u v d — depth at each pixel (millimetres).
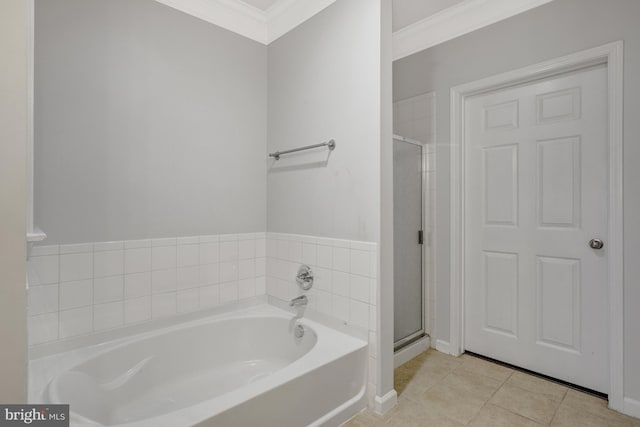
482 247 2357
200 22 2133
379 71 1736
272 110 2445
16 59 942
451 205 2434
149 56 1915
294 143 2256
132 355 1760
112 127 1782
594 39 1799
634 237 1663
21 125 949
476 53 2289
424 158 2602
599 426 1592
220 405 1224
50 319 1599
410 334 2488
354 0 1865
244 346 2160
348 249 1883
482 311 2363
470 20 2303
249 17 2367
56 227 1613
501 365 2238
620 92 1706
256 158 2434
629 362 1678
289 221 2291
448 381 2031
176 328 1963
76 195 1669
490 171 2312
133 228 1862
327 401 1566
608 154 1769
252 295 2400
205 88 2154
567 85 1979
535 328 2115
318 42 2084
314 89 2109
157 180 1949
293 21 2256
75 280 1670
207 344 2041
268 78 2482
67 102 1637
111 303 1783
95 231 1729
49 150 1589
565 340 1992
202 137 2143
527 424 1615
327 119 2020
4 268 926
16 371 940
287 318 2143
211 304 2184
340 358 1618
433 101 2531
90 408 1497
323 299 2021
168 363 1889
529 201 2133
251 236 2404
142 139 1891
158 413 1659
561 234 2002
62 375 1425
